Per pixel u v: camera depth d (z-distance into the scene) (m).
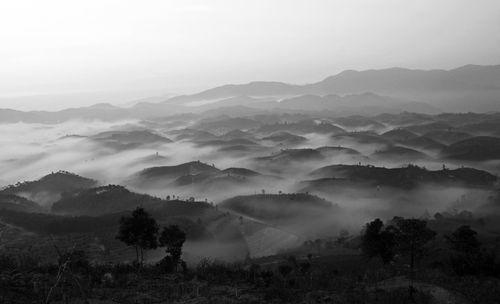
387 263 45.09
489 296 25.72
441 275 30.66
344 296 26.73
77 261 35.50
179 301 26.50
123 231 45.31
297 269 47.88
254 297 27.38
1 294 23.77
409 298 25.62
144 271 36.50
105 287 29.08
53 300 23.84
